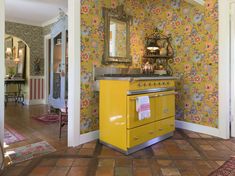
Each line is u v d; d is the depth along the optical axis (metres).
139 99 2.39
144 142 2.56
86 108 2.75
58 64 4.50
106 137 2.63
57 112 4.67
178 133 3.20
